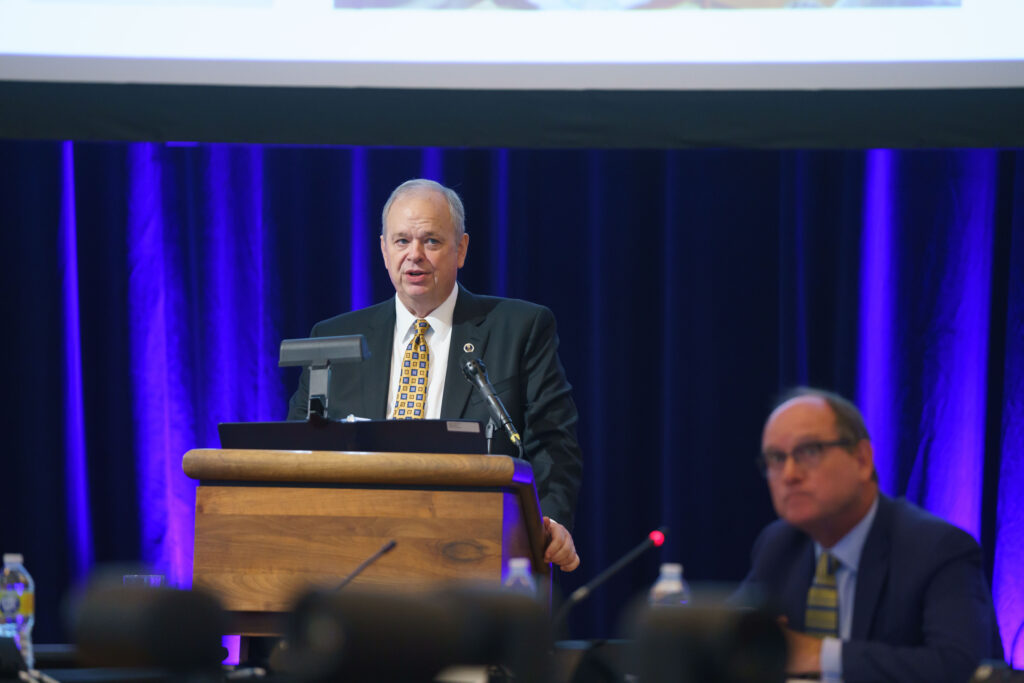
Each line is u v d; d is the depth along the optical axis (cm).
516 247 1420
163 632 306
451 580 592
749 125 1262
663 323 1426
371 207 1426
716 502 1405
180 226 1445
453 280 961
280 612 610
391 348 942
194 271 1434
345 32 1258
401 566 600
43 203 1445
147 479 1423
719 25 1249
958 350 1393
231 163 1443
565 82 1259
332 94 1281
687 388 1414
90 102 1275
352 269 1426
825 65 1238
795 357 1402
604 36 1256
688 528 1403
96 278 1445
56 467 1426
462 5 1260
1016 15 1212
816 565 580
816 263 1422
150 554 1412
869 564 560
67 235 1445
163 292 1434
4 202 1442
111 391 1433
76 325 1443
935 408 1392
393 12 1260
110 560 1418
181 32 1252
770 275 1423
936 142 1247
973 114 1245
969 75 1217
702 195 1426
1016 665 1348
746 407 1412
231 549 620
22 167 1442
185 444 1424
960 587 545
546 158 1435
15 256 1441
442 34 1258
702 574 1398
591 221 1427
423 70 1259
